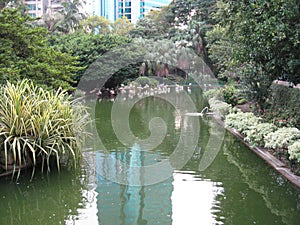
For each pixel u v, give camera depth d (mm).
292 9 4859
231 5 6219
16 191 4293
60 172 4957
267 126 6055
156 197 4121
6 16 7207
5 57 6867
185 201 3980
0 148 4680
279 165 5215
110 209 3791
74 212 3727
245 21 5730
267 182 4609
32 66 7094
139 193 4250
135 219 3535
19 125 4582
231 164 5484
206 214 3633
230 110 9195
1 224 3482
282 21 5102
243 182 4617
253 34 5559
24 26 7871
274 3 4965
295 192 4242
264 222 3438
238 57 6652
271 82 7988
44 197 4133
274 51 5625
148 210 3748
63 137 4785
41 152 4785
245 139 6523
